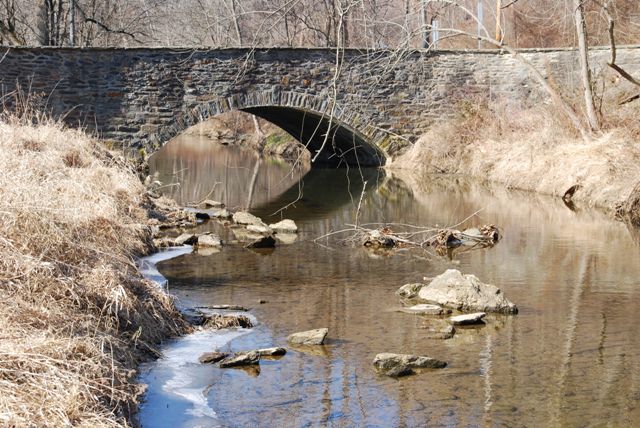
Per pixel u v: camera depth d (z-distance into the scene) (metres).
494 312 9.67
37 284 7.23
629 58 24.66
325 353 8.16
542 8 29.44
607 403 7.01
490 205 18.95
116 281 8.14
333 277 11.44
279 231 15.52
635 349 8.31
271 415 6.71
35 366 5.76
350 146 29.67
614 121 20.58
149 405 6.76
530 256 12.96
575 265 12.24
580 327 9.05
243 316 9.15
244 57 24.17
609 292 10.58
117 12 33.88
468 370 7.74
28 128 15.80
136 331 7.88
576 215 17.19
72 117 22.80
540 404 6.98
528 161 22.09
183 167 29.11
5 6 29.42
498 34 26.86
